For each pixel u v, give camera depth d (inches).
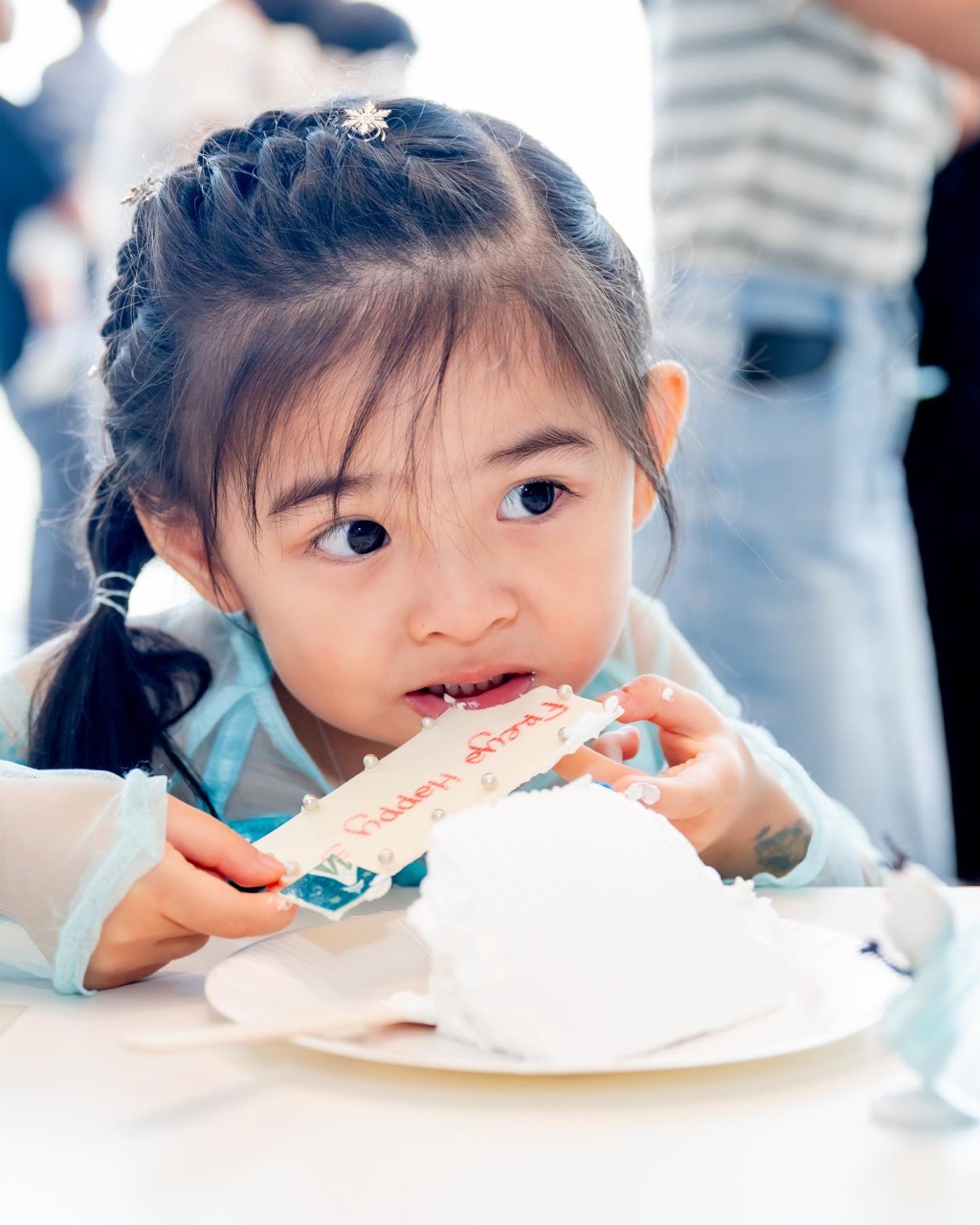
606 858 25.0
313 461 36.1
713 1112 21.5
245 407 36.9
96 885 29.0
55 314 118.0
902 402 84.4
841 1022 23.8
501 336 36.8
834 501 75.3
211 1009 28.2
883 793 80.2
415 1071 23.2
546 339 37.4
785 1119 21.2
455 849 24.2
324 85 55.8
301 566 37.2
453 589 36.0
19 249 118.4
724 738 38.3
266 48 103.7
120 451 43.3
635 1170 19.5
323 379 36.1
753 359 70.1
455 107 44.3
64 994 29.8
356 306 36.9
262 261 38.4
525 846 24.6
